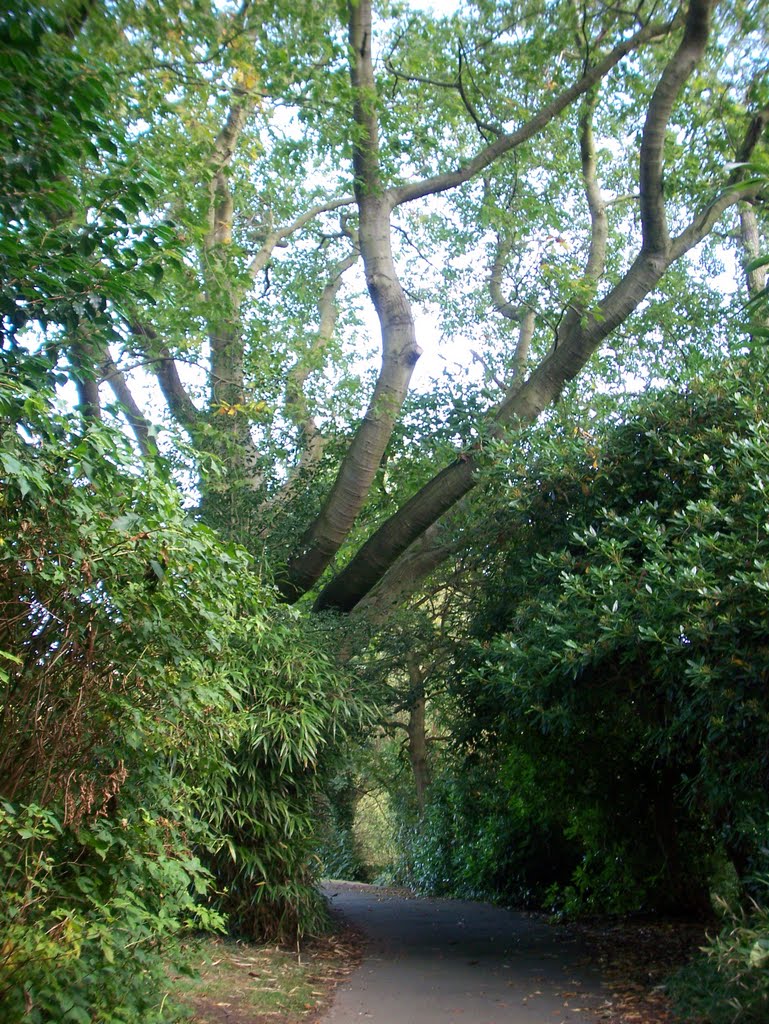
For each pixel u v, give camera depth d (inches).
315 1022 253.9
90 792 196.7
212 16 391.5
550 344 657.6
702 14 423.8
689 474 328.8
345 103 442.6
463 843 666.8
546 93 531.2
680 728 296.5
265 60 421.1
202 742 236.8
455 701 476.1
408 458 542.6
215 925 226.4
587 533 318.7
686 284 634.2
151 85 391.9
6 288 256.4
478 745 474.3
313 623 422.0
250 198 629.6
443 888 693.9
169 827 218.4
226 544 223.6
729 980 215.2
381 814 981.2
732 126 506.9
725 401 344.5
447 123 541.6
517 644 332.5
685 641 266.5
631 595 289.9
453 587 483.5
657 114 442.3
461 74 515.8
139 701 210.4
